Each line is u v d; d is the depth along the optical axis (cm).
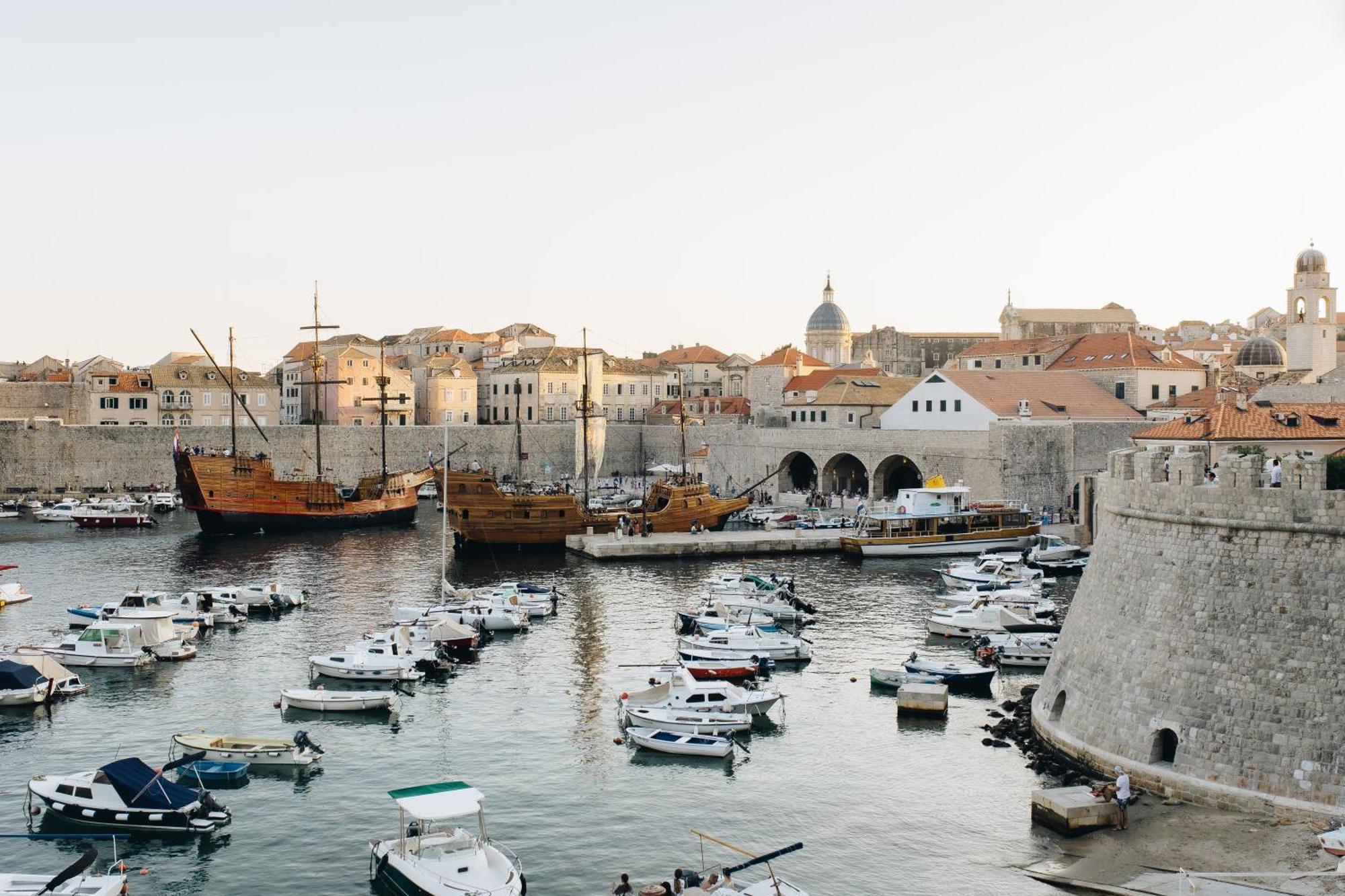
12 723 5672
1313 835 3669
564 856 4159
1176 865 3653
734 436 16638
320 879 4003
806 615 8050
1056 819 4103
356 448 16925
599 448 16075
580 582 9631
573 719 5778
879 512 11912
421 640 6962
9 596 8456
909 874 3944
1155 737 4188
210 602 8019
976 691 6244
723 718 5475
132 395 17825
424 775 4984
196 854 4194
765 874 3972
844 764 5050
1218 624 4097
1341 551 3881
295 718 5778
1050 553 10119
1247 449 6444
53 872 4019
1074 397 13888
